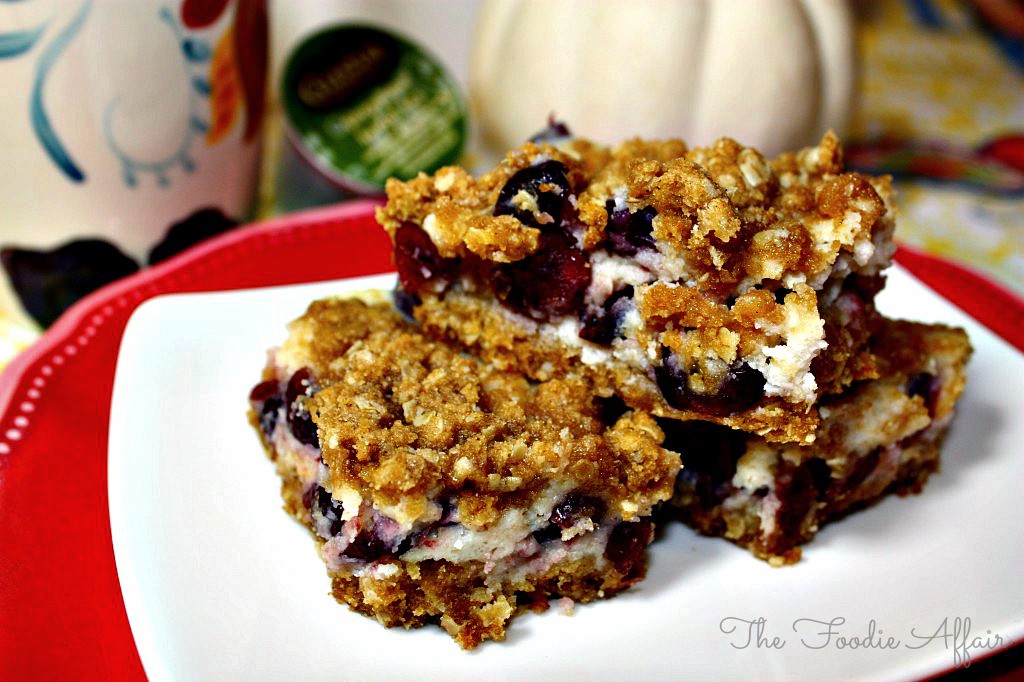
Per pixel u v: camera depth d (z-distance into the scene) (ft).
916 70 1.60
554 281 0.85
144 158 1.05
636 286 0.84
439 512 0.78
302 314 0.98
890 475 0.89
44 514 0.88
